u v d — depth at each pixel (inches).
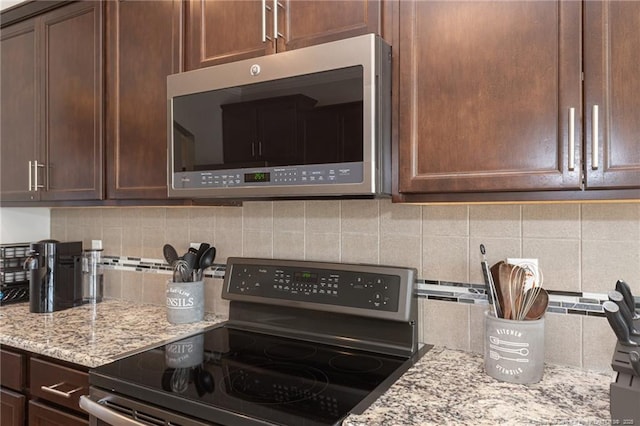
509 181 38.6
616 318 32.4
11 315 67.8
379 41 42.9
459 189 40.8
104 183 65.1
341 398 40.0
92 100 65.8
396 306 51.7
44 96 71.5
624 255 44.3
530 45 38.1
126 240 79.7
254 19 51.9
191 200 59.5
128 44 62.6
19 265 78.4
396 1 44.5
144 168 61.0
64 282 72.2
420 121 42.9
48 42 71.1
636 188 34.7
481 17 40.2
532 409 36.6
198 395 40.4
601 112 35.3
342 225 59.5
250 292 61.5
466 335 52.1
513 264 47.7
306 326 58.1
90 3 66.1
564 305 47.0
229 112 50.3
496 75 39.4
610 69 35.1
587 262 45.9
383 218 56.9
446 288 53.1
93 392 45.9
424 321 54.4
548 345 47.8
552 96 37.2
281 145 47.1
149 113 60.5
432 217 53.9
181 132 53.8
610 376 43.9
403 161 43.6
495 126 39.4
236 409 37.6
